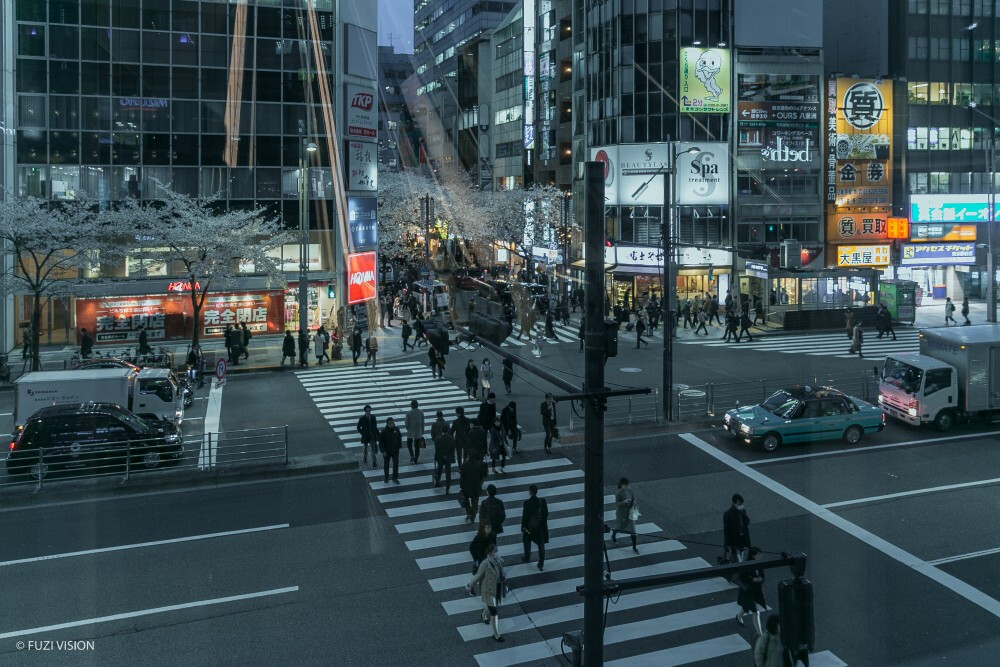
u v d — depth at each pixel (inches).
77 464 735.7
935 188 2071.9
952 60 2073.1
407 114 5477.4
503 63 3272.6
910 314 1678.2
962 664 402.3
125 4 1444.4
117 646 422.6
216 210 1515.7
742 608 440.1
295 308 1614.2
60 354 1374.3
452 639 433.7
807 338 1539.1
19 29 1384.1
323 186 1595.7
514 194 2694.4
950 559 533.3
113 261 1430.9
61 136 1416.1
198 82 1499.8
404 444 837.2
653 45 1894.7
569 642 311.1
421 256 2549.2
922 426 909.2
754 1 1900.8
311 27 1562.5
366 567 528.4
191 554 549.6
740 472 735.1
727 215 1904.5
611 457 786.8
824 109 1946.4
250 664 406.0
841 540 568.7
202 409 1009.5
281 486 704.4
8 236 1204.5
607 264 1971.0
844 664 403.2
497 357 1358.3
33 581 504.4
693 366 1253.7
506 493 684.1
